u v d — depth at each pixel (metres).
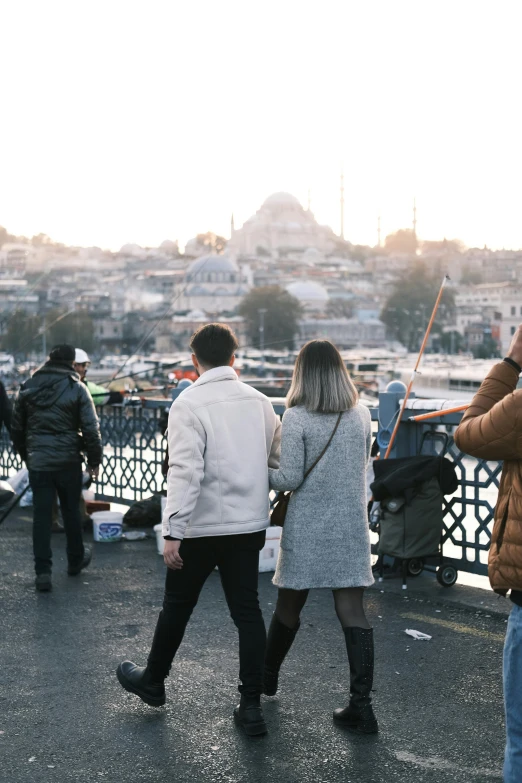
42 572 6.79
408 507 6.38
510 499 3.18
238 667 5.07
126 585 6.95
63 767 3.89
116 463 10.50
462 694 4.62
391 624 5.75
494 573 3.18
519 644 3.14
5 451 12.91
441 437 6.72
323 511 4.27
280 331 182.62
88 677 4.96
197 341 4.38
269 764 3.90
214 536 4.21
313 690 4.71
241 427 4.27
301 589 4.26
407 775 3.78
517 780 3.14
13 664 5.18
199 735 4.20
